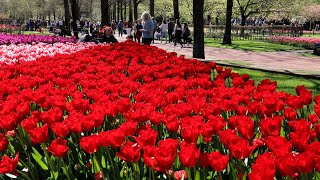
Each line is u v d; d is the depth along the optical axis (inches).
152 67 304.7
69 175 128.2
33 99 186.1
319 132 135.8
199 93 198.2
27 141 151.9
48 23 2891.2
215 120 133.1
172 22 1267.2
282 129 157.0
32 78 254.4
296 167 99.6
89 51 444.1
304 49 1132.5
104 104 162.6
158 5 2810.0
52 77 255.1
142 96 186.4
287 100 179.2
